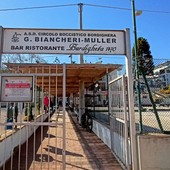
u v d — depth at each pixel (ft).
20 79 16.22
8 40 16.98
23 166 18.93
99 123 33.04
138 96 18.26
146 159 16.08
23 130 28.78
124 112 17.99
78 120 57.57
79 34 17.49
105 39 17.66
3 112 56.34
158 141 16.24
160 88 19.86
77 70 31.30
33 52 17.02
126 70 17.74
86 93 58.65
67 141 30.40
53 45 17.21
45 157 21.99
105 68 28.84
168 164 16.06
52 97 84.28
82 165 19.35
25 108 36.42
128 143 17.54
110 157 21.93
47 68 25.72
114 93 22.34
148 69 19.21
